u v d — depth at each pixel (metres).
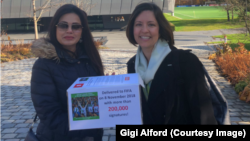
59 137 1.70
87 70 1.88
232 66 7.37
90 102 1.31
